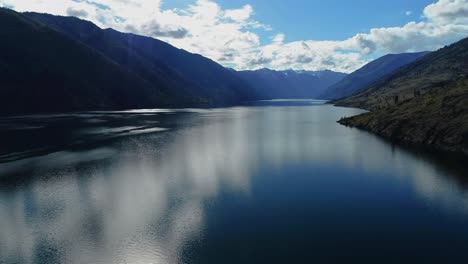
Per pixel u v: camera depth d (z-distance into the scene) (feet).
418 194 163.43
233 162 237.45
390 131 338.13
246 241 117.39
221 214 141.18
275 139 343.05
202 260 105.50
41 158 245.45
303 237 120.16
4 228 127.85
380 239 118.32
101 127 422.41
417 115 326.24
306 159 245.65
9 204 151.74
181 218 136.87
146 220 134.82
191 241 117.70
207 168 219.20
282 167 222.07
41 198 159.53
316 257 106.32
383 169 211.41
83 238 120.16
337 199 159.12
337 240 117.70
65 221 133.69
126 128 419.33
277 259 105.40
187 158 250.37
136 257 107.86
